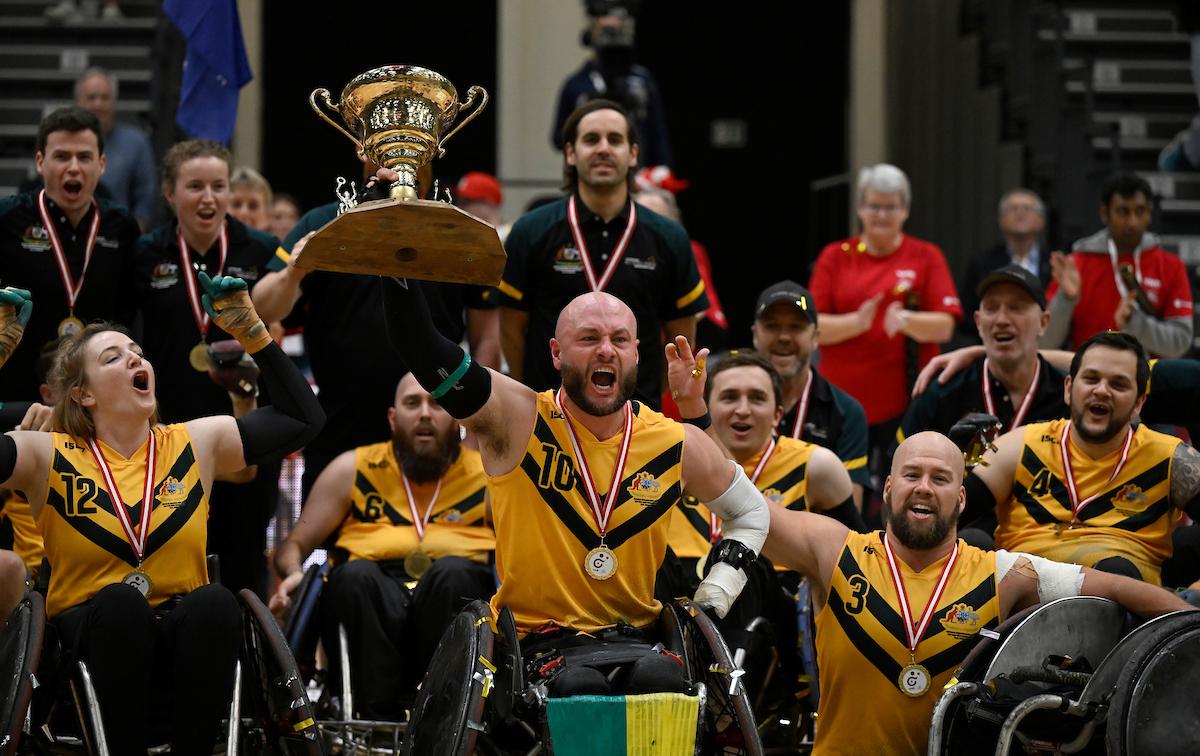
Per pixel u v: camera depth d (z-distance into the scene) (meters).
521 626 18.84
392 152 17.36
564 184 26.72
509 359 26.17
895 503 20.44
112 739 18.23
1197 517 23.20
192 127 28.86
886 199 33.38
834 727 20.44
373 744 22.61
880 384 32.75
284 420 20.61
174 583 19.72
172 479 19.95
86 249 25.89
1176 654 18.38
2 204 25.81
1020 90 46.03
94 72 35.69
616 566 18.77
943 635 20.05
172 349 25.98
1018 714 18.36
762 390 23.75
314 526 24.80
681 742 17.14
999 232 45.75
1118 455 23.45
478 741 17.78
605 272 25.44
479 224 16.02
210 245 26.42
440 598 22.22
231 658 18.70
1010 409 26.25
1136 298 30.69
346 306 26.23
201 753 18.58
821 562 20.78
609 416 18.98
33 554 21.84
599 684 17.41
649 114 41.22
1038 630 19.34
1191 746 18.16
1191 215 42.53
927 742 19.92
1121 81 46.00
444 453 24.66
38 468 19.64
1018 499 23.81
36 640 17.55
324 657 24.94
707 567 19.91
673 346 19.98
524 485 18.77
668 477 19.11
